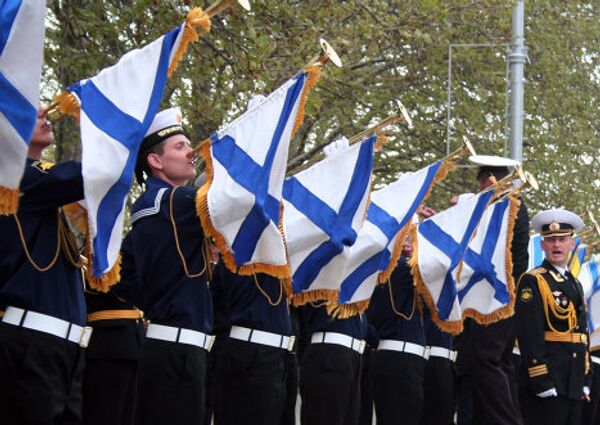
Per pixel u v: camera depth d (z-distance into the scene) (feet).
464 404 50.24
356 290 40.09
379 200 42.14
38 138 26.73
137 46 59.98
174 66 28.91
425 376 47.11
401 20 79.77
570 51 109.19
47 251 26.71
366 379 47.03
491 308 47.75
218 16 59.67
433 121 100.48
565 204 105.50
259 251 32.14
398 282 44.09
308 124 94.63
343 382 39.32
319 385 39.14
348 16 76.23
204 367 30.68
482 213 46.03
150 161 31.68
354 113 93.30
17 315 26.27
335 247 37.63
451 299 44.98
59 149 66.90
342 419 39.47
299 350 40.93
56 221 26.96
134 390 32.86
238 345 34.14
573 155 107.04
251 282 34.30
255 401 34.09
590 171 107.45
